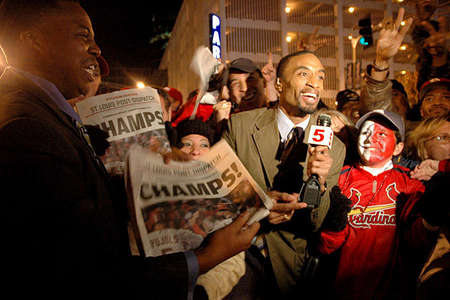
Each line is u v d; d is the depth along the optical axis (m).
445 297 1.44
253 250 1.68
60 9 0.76
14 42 0.75
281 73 1.75
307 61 1.67
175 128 1.83
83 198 0.63
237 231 0.83
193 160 0.99
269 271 1.64
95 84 0.88
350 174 1.75
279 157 1.68
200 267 0.74
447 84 2.29
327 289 1.67
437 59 2.72
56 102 0.78
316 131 1.39
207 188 0.93
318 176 1.38
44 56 0.76
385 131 1.69
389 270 1.56
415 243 1.53
